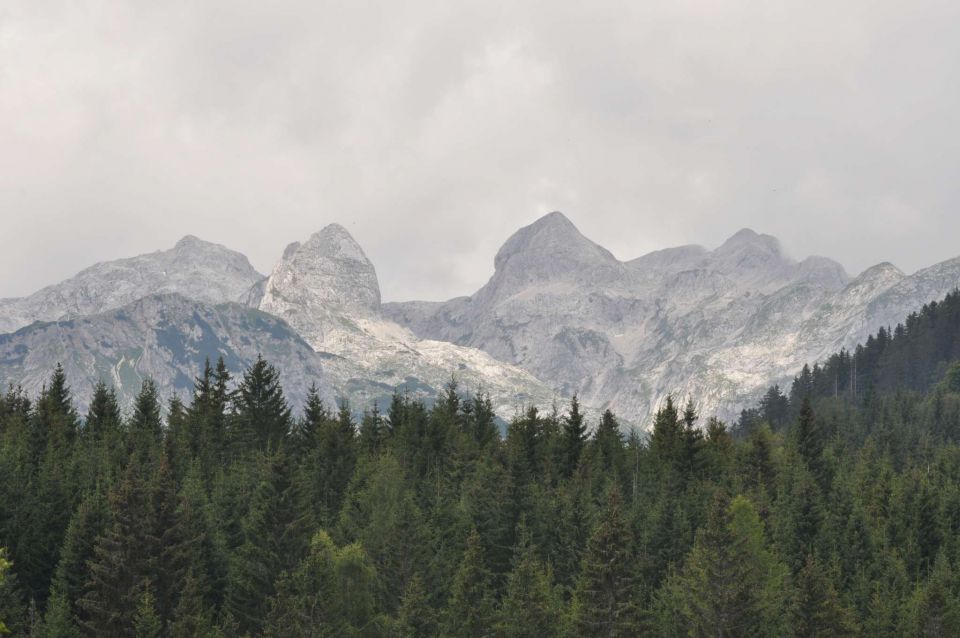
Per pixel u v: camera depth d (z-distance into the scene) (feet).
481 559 345.72
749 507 376.89
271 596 339.77
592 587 338.34
